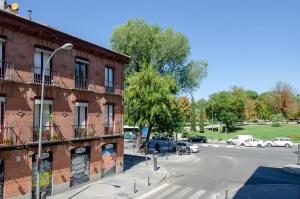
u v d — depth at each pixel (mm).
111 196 21922
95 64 26328
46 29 20781
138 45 47344
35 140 20453
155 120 42656
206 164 36594
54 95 21922
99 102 26750
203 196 22250
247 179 28234
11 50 18891
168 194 22781
